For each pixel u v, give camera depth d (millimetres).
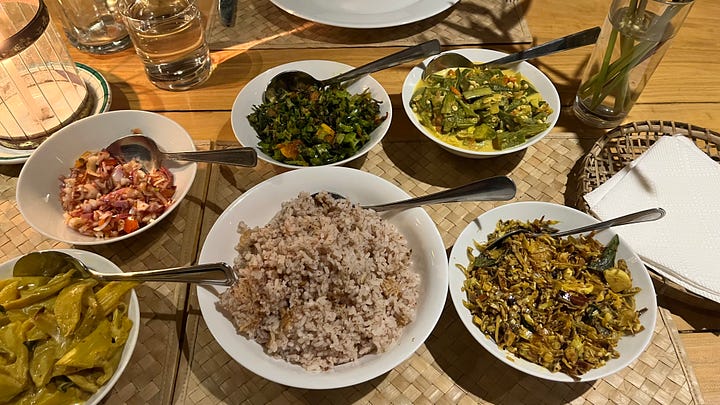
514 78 561
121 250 458
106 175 472
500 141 499
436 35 646
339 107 521
